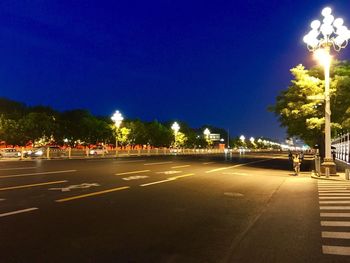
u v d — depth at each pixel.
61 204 13.30
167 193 17.19
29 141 74.69
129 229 9.97
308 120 34.53
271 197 16.91
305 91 35.41
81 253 7.78
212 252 8.11
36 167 30.62
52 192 16.12
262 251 8.21
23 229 9.59
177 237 9.30
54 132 77.62
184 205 14.04
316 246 8.62
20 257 7.43
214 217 11.94
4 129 66.44
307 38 26.44
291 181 24.58
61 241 8.59
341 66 37.25
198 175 27.33
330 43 26.39
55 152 62.44
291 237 9.48
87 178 22.42
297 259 7.66
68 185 18.70
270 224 11.03
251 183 22.92
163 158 57.31
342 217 12.16
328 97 26.88
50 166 32.16
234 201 15.47
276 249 8.38
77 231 9.56
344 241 9.09
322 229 10.39
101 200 14.49
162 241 8.88
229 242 8.94
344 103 34.47
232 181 23.77
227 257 7.75
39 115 74.19
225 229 10.30
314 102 34.78
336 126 34.34
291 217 12.12
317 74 37.00
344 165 41.22
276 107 37.78
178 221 11.17
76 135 85.06
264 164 47.19
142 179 22.97
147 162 42.94
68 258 7.44
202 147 146.38
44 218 10.95
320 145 40.50
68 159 48.94
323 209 13.69
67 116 92.19
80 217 11.26
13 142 68.56
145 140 101.88
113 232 9.59
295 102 36.06
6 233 9.17
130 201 14.54
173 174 27.33
